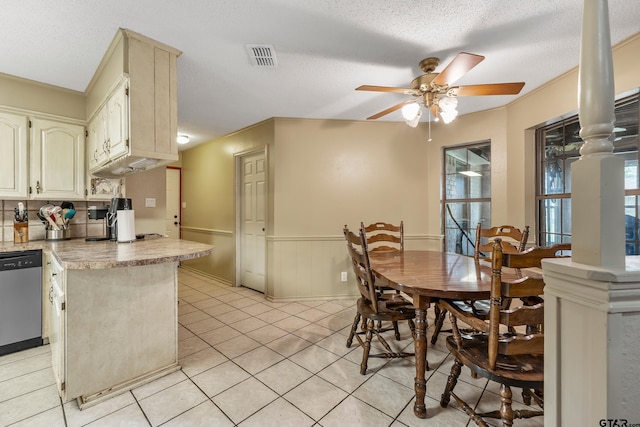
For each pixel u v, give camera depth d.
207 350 2.38
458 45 2.05
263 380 1.97
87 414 1.64
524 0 1.62
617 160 0.70
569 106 2.47
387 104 3.18
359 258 2.10
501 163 3.26
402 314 2.01
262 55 2.18
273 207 3.64
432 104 2.28
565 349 0.74
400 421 1.60
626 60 1.99
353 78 2.55
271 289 3.69
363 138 3.76
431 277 1.83
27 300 2.36
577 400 0.71
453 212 3.71
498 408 1.70
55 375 1.94
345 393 1.83
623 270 0.65
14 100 2.54
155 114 2.01
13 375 2.02
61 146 2.77
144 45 1.97
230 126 4.00
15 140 2.54
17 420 1.59
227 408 1.69
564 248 1.46
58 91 2.76
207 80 2.58
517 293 1.25
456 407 1.71
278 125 3.61
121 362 1.84
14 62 2.29
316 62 2.28
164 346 2.03
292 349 2.40
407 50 2.11
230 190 4.39
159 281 2.01
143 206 3.78
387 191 3.79
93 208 2.87
